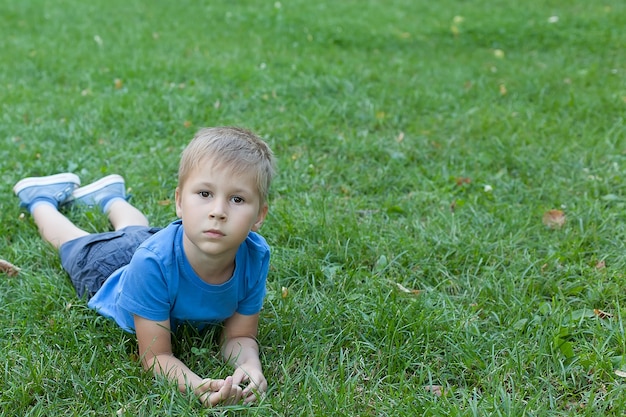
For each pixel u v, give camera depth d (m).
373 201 4.49
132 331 2.88
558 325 3.08
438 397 2.66
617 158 5.08
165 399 2.54
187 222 2.55
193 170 2.55
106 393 2.61
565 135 5.56
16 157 4.89
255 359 2.82
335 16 10.52
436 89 6.80
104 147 5.16
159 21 9.69
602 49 8.60
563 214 4.22
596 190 4.56
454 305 3.34
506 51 8.84
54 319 3.06
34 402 2.62
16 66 7.14
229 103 6.23
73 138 5.27
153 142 5.28
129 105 6.00
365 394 2.68
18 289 3.33
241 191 2.53
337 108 6.09
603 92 6.69
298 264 3.55
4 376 2.70
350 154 5.13
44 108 5.93
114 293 2.99
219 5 10.98
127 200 4.19
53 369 2.74
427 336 2.98
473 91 6.75
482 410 2.56
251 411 2.54
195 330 2.96
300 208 4.25
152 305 2.69
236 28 9.54
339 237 3.87
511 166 5.05
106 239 3.33
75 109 5.89
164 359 2.74
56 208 3.93
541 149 5.25
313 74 7.03
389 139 5.45
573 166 4.96
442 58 8.30
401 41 9.16
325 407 2.58
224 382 2.55
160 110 5.93
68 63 7.31
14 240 3.88
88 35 8.63
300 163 4.93
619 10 10.90
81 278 3.26
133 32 8.88
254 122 5.72
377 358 2.93
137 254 2.68
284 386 2.70
